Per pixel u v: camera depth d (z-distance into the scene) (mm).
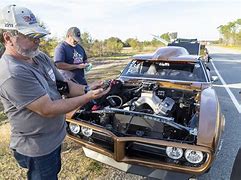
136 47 27469
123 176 2965
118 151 2430
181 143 2258
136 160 2416
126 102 3305
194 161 2230
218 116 2586
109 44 22016
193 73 4078
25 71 1560
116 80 3682
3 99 1605
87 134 2713
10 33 1524
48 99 1642
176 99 3369
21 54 1585
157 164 2355
